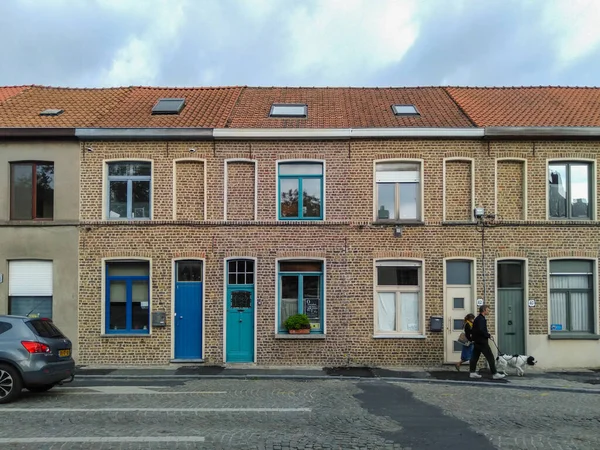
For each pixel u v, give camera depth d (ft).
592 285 52.06
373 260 51.57
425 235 51.75
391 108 58.65
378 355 50.98
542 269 51.62
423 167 52.06
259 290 51.47
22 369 33.12
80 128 51.70
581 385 41.63
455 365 50.52
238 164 52.65
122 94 63.10
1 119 54.19
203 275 51.57
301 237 51.80
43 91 63.72
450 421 29.09
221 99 61.52
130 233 51.85
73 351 51.11
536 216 51.88
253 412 30.68
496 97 62.39
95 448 23.43
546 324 51.29
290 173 52.80
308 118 55.57
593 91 64.28
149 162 52.60
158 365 50.78
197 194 52.47
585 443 25.05
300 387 39.93
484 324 44.68
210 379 44.09
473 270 51.49
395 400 35.01
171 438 24.98
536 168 52.13
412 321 52.01
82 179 52.21
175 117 55.47
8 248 51.72
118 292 52.37
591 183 52.42
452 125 52.65
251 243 51.80
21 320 34.42
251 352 51.44
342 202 51.98
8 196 52.31
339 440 25.07
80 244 51.75
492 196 51.93
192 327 51.72
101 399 34.40
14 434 25.57
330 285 51.49
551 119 54.13
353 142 52.44
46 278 52.06
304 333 51.03
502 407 33.17
